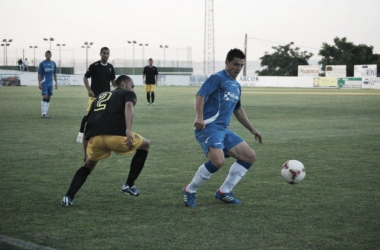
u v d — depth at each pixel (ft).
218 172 31.48
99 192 25.88
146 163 34.45
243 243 17.84
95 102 23.94
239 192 26.04
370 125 61.57
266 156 37.60
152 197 24.89
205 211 22.27
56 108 88.48
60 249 17.06
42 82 69.10
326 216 21.42
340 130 55.93
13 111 80.18
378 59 318.24
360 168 32.86
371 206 23.12
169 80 267.80
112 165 33.50
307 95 145.18
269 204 23.54
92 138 23.43
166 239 18.25
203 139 23.81
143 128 56.90
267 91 181.06
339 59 319.47
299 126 60.29
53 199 24.25
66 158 36.27
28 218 20.89
